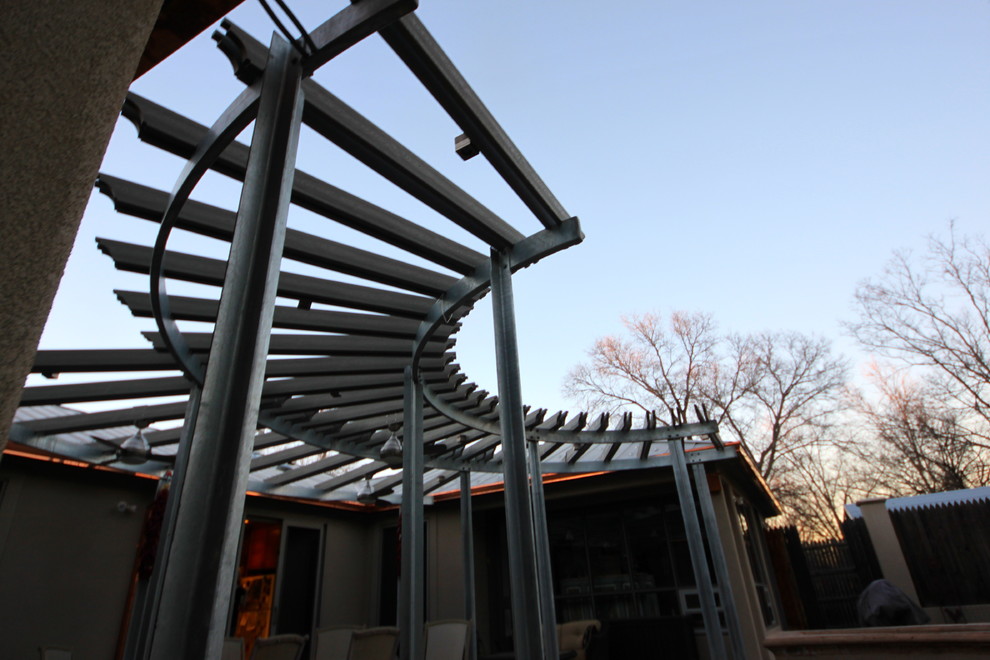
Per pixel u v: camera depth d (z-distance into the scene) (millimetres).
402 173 2328
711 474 7781
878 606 6352
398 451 4629
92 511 6281
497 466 6875
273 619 8000
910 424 18719
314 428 5090
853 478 20797
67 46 705
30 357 609
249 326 1317
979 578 9234
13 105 629
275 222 1481
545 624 4926
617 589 8461
